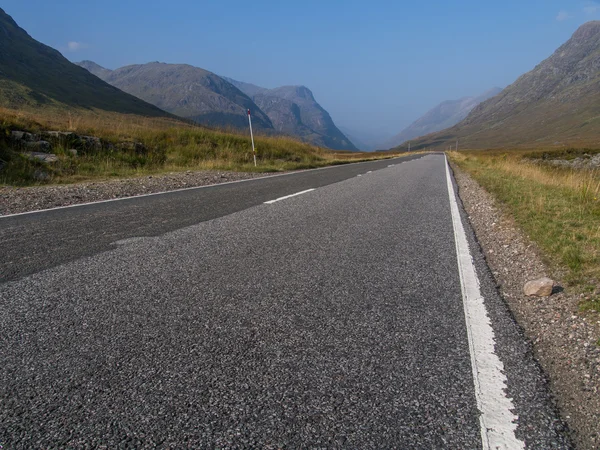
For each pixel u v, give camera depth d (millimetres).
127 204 6715
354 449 1402
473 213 7082
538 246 4426
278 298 2740
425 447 1422
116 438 1428
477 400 1700
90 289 2828
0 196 7293
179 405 1607
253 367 1891
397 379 1831
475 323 2457
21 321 2314
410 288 3025
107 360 1919
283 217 5699
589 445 1468
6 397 1642
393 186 10516
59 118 15875
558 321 2566
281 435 1458
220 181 10758
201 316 2426
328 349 2080
